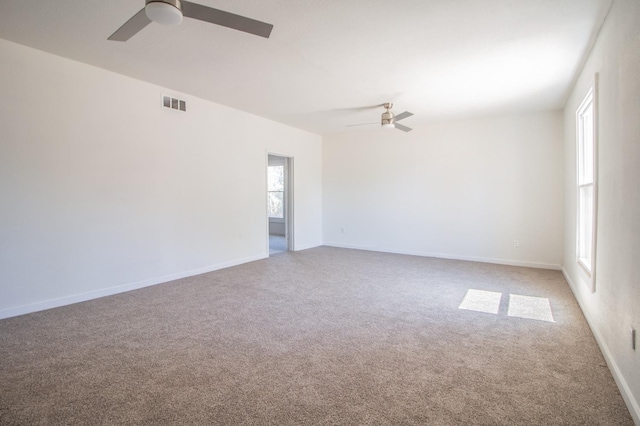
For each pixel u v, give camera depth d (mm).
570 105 4449
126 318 3188
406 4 2391
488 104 4957
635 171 1874
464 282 4520
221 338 2754
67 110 3508
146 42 3061
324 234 7754
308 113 5617
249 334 2834
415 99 4719
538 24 2660
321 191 7715
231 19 1994
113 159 3906
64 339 2719
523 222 5547
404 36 2873
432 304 3615
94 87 3709
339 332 2879
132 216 4113
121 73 3895
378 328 2967
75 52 3322
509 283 4469
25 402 1892
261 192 6039
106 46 3172
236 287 4266
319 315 3283
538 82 4000
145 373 2209
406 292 4062
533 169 5445
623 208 2070
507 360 2387
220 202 5254
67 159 3527
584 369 2262
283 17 2570
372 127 6680
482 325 3033
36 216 3330
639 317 1756
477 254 5945
